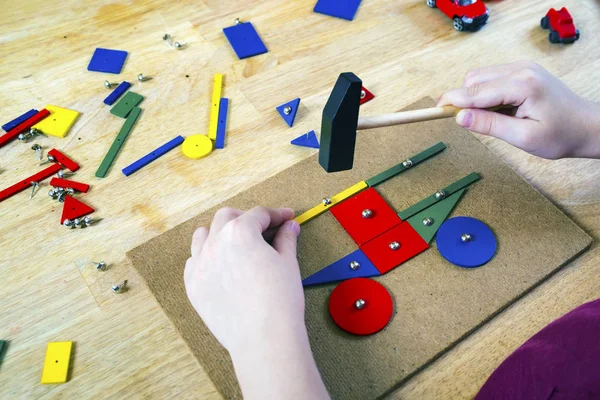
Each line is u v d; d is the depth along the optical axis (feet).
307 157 2.45
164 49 2.90
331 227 2.20
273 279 1.55
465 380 1.82
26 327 1.99
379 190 2.31
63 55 2.88
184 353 1.91
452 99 2.08
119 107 2.64
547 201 2.24
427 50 2.87
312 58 2.85
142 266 2.10
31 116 2.63
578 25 2.95
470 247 2.10
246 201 2.28
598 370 1.25
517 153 2.45
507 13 3.04
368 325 1.91
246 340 1.47
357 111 1.64
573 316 1.46
